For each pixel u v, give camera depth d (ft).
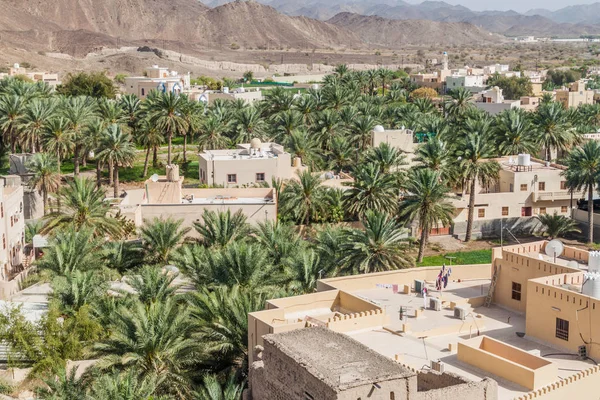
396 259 182.60
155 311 137.39
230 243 185.88
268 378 94.07
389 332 123.85
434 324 128.26
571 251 147.13
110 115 345.92
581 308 114.93
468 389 89.51
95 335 146.61
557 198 285.02
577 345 115.85
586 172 261.24
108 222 208.64
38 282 192.34
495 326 129.29
